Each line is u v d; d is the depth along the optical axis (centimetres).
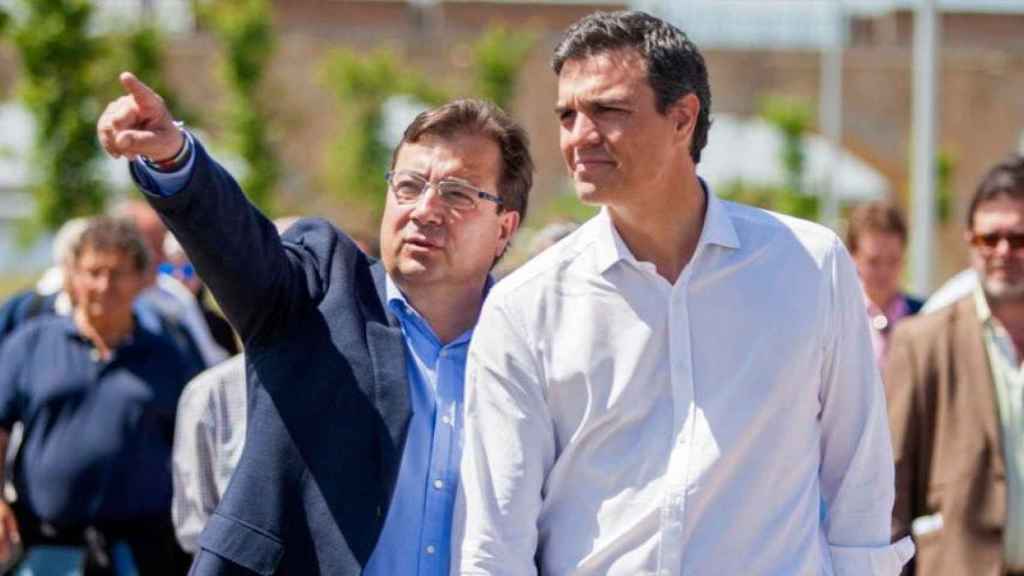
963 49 9188
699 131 967
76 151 6231
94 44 6291
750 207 998
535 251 1939
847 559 995
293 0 9012
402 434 1025
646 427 958
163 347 1792
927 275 3938
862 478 996
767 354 963
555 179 8519
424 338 1098
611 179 937
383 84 7338
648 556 948
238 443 1345
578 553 962
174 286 2184
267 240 1029
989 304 1496
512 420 966
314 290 1060
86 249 1744
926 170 3947
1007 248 1475
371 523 1004
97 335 1762
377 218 7325
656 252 971
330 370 1027
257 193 7112
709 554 946
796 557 962
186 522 1396
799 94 8850
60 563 1716
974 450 1470
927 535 1490
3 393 1755
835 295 982
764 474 959
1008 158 1538
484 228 1103
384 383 1033
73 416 1736
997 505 1460
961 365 1489
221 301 1034
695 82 949
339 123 7675
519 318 971
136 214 2291
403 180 1096
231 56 7062
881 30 9594
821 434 1002
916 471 1501
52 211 6219
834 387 991
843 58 8869
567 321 966
